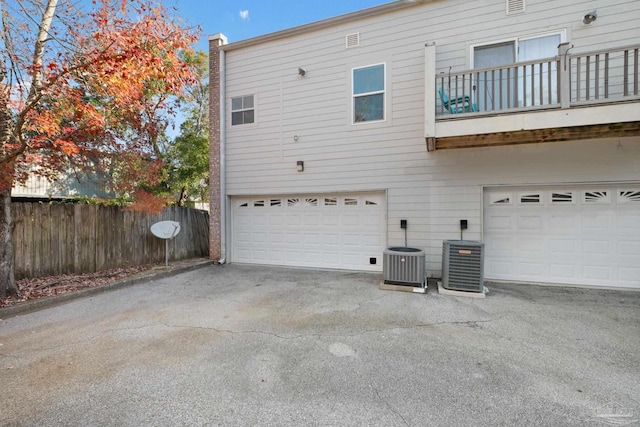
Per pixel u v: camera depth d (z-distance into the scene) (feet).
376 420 7.38
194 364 10.09
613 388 8.61
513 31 20.44
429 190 22.36
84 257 22.85
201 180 46.44
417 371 9.60
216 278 23.04
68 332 12.85
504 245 21.09
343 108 24.75
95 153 20.04
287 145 26.66
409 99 22.80
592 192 19.39
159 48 16.06
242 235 28.96
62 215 21.70
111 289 19.80
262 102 27.50
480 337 12.15
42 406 7.95
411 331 12.78
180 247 30.91
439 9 21.97
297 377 9.29
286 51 26.53
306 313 15.08
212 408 7.84
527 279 20.62
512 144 20.49
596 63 16.38
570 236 19.80
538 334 12.41
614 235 19.01
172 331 12.91
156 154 31.60
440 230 22.11
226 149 28.99
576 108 16.29
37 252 20.35
